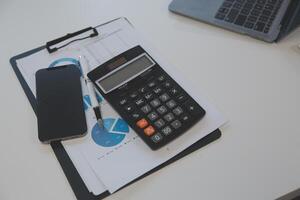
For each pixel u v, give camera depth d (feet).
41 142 1.80
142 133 1.77
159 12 2.40
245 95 1.95
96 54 2.15
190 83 2.01
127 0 2.49
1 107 1.96
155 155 1.74
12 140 1.83
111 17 2.39
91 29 2.27
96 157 1.75
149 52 2.16
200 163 1.72
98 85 1.93
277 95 1.95
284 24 2.20
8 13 2.43
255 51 2.17
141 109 1.84
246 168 1.70
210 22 2.28
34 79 2.05
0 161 1.76
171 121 1.80
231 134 1.81
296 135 1.80
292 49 2.17
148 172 1.69
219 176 1.68
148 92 1.90
